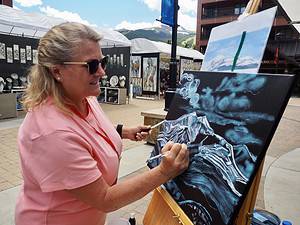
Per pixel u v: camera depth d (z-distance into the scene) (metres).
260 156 0.76
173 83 5.38
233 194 0.79
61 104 0.88
